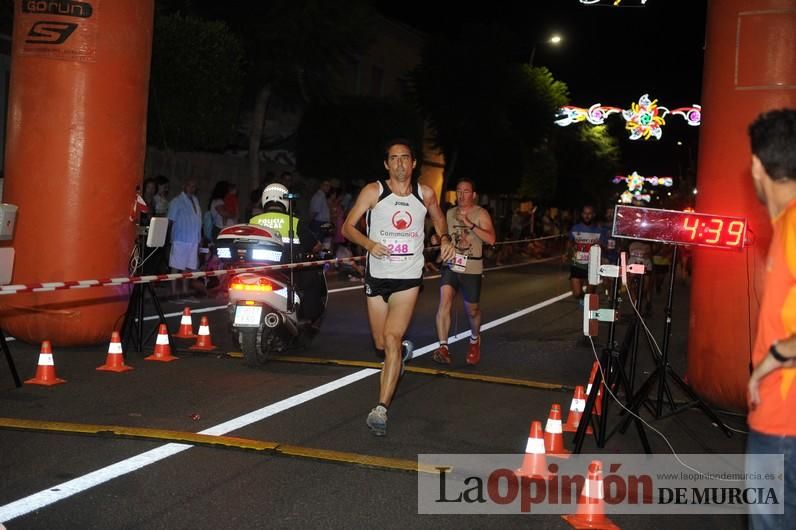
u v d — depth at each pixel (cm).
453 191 3688
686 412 795
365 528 477
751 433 328
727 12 777
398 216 678
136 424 655
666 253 1998
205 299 1451
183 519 476
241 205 2239
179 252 1427
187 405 721
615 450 660
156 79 1769
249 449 602
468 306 973
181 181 1973
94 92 914
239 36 2122
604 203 6538
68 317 918
